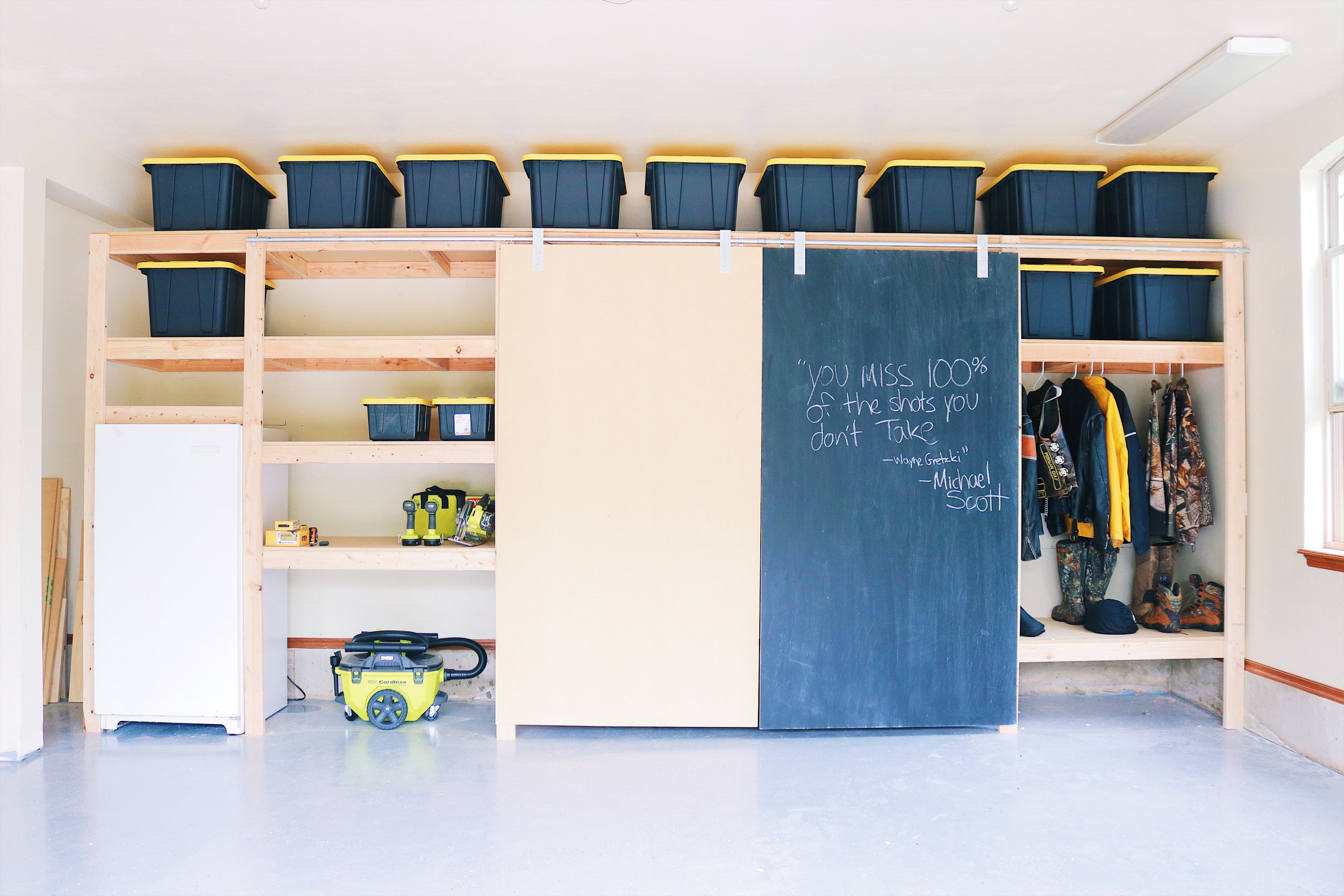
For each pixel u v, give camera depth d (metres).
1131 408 4.07
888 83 3.00
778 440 3.36
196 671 3.37
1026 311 3.57
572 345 3.35
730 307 3.37
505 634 3.34
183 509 3.37
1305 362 3.20
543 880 2.24
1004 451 3.41
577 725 3.38
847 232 3.50
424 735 3.40
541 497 3.34
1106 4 2.47
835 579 3.37
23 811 2.65
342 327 3.98
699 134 3.48
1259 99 3.10
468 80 2.99
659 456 3.35
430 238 3.39
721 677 3.36
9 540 3.09
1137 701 3.92
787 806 2.71
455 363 3.80
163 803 2.71
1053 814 2.66
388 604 4.00
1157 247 3.48
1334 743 3.04
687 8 2.50
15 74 2.90
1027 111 3.24
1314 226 3.21
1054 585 4.13
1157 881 2.25
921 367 3.40
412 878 2.25
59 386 4.09
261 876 2.26
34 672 3.17
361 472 4.02
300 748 3.24
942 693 3.39
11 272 3.10
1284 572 3.30
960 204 3.53
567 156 3.42
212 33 2.65
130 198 3.73
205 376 4.04
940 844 2.45
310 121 3.34
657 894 2.18
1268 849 2.43
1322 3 2.45
